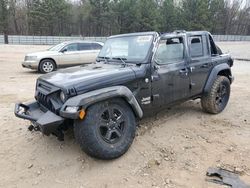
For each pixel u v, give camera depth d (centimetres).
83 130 333
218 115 557
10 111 576
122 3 5231
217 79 541
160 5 5981
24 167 362
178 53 462
